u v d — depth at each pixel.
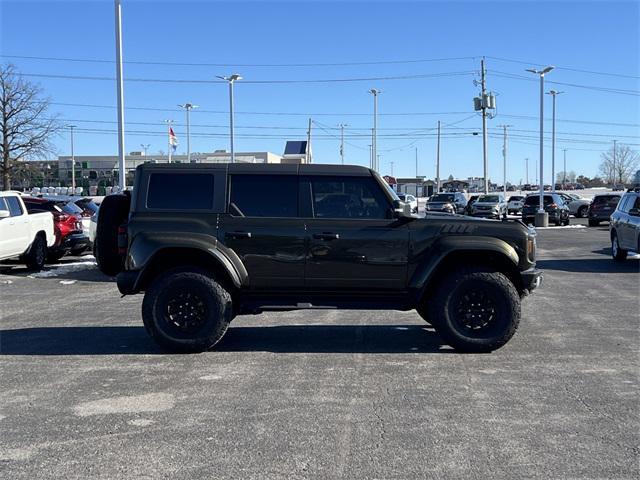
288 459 4.25
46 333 8.30
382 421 4.96
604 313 9.70
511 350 7.29
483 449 4.41
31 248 14.97
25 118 48.78
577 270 15.43
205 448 4.44
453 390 5.75
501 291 7.03
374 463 4.19
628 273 14.84
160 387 5.86
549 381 6.04
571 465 4.15
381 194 7.20
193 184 7.24
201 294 7.04
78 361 6.83
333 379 6.11
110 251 7.50
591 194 83.94
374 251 7.12
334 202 7.21
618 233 17.00
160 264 7.34
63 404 5.39
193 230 7.09
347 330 8.44
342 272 7.15
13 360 6.88
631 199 16.56
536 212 36.28
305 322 9.00
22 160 50.44
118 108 19.16
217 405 5.35
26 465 4.17
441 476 3.99
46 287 12.88
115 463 4.20
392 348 7.41
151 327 7.03
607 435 4.67
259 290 7.25
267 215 7.18
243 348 7.40
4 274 14.90
